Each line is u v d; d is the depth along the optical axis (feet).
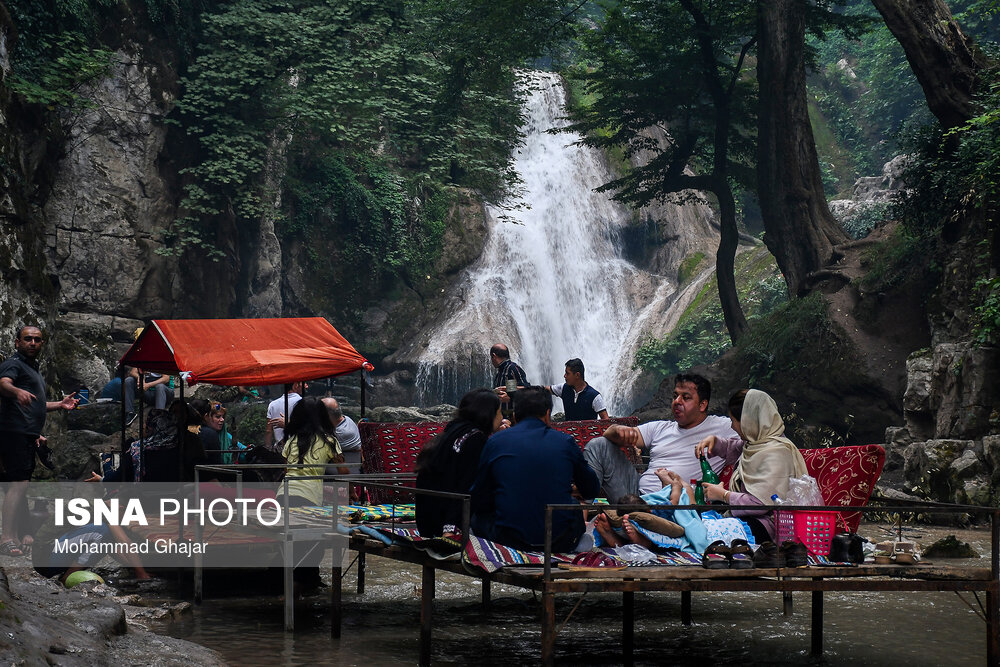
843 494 18.20
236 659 16.39
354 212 95.91
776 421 17.60
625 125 76.89
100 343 61.72
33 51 61.52
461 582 25.32
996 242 47.80
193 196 73.15
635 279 108.88
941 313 52.01
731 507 15.43
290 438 23.43
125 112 70.74
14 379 26.45
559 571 14.28
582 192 113.70
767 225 65.36
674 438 19.67
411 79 79.77
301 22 73.20
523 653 17.37
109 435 48.26
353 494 24.59
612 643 18.37
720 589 14.53
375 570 26.81
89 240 68.59
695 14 69.62
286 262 92.58
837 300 59.77
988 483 39.73
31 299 50.80
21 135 58.08
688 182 74.02
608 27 73.41
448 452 17.66
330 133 83.35
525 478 16.25
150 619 19.60
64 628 13.85
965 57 53.57
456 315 99.04
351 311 96.78
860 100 142.61
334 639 18.25
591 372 103.50
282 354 25.63
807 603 22.71
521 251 105.91
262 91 76.79
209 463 26.53
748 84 73.51
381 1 77.25
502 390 32.12
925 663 16.47
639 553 15.75
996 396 43.16
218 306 77.87
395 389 95.20
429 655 16.34
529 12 71.31
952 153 53.21
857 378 55.88
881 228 63.82
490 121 94.79
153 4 72.13
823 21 68.80
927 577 15.46
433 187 104.99
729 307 70.79
